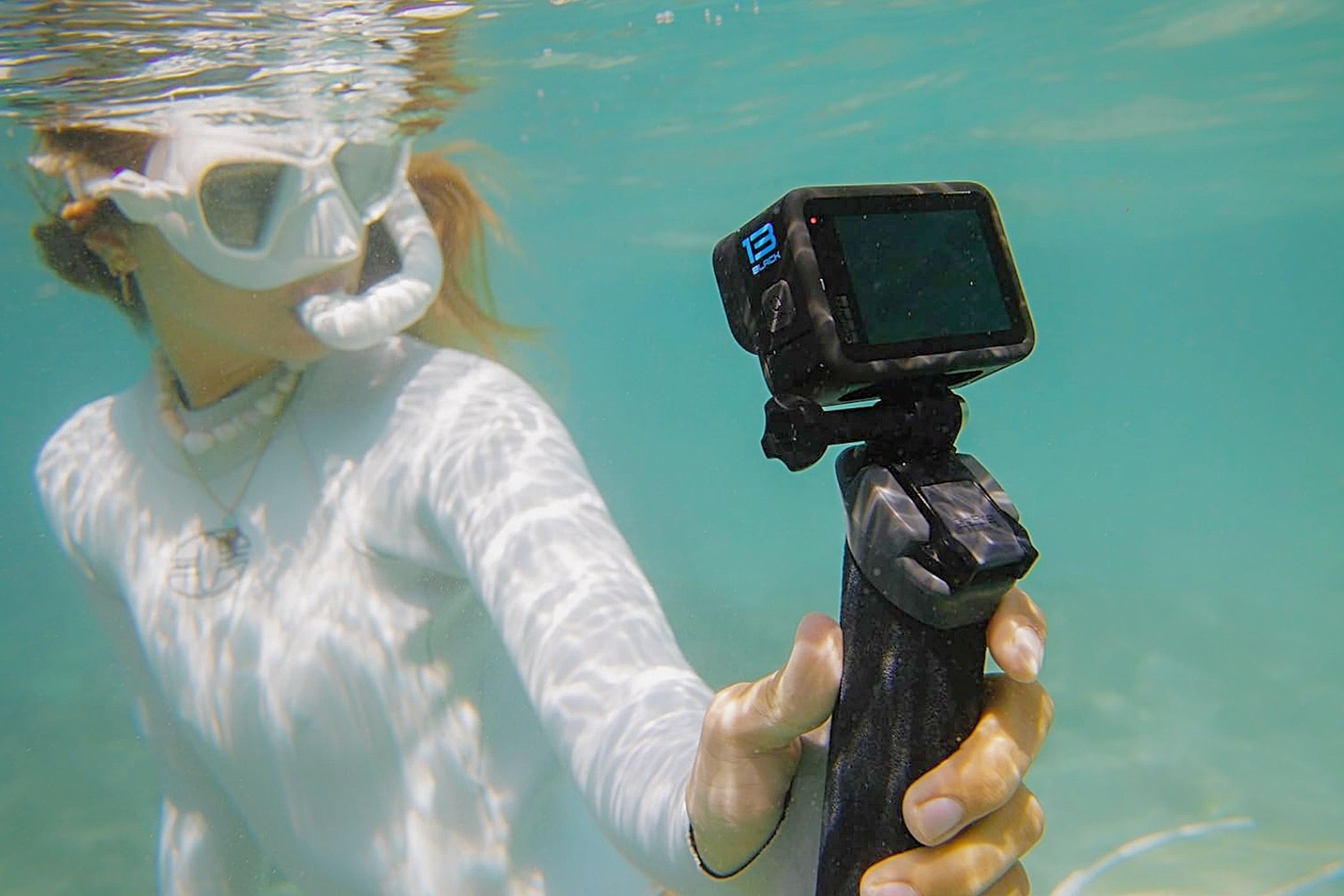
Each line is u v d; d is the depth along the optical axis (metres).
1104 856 2.20
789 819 0.40
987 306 0.39
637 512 8.86
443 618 0.63
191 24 1.71
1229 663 3.50
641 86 3.50
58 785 3.06
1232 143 6.25
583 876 0.64
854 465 0.38
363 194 0.69
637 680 0.49
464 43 2.36
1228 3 3.51
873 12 3.04
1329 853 2.14
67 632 5.70
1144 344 26.88
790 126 4.66
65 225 0.72
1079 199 7.92
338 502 0.63
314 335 0.65
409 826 0.62
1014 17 3.36
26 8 1.62
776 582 5.17
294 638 0.63
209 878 0.76
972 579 0.34
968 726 0.36
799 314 0.37
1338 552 5.68
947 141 5.42
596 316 14.39
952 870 0.36
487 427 0.59
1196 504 8.73
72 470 0.75
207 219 0.61
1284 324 25.31
